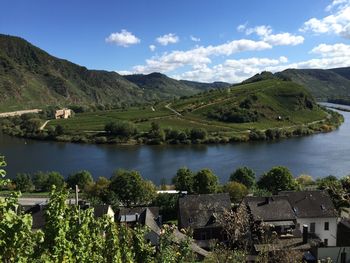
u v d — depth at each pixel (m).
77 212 12.34
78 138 169.00
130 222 58.03
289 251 27.28
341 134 176.38
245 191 78.12
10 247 9.31
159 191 82.75
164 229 18.30
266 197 56.22
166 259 16.52
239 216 23.47
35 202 76.44
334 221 55.16
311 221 54.72
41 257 10.16
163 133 165.00
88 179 89.31
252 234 35.03
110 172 108.50
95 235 13.51
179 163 117.62
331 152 128.75
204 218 56.28
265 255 24.48
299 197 57.59
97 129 186.62
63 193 11.21
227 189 78.81
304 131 178.62
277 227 51.34
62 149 148.38
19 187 89.50
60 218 10.81
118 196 74.50
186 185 81.12
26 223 9.52
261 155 127.44
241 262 22.11
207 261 23.86
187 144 158.62
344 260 41.19
